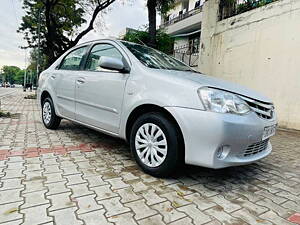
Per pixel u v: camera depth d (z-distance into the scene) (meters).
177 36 18.23
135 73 2.65
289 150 4.12
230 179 2.58
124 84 2.69
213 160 2.04
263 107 2.43
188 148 2.14
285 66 6.41
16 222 1.57
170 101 2.24
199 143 2.09
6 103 9.78
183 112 2.15
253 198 2.16
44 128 4.47
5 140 3.48
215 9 8.72
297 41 6.12
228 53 8.13
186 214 1.80
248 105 2.26
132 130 2.61
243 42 7.58
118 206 1.84
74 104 3.49
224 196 2.16
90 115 3.17
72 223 1.59
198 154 2.10
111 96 2.83
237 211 1.90
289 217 1.86
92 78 3.14
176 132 2.26
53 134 4.03
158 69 2.71
